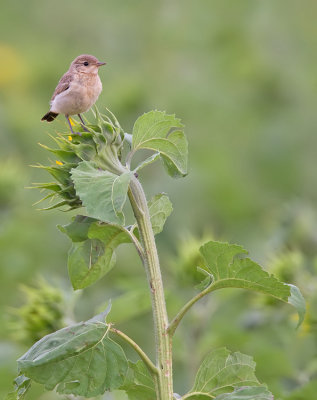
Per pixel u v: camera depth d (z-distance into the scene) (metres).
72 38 22.19
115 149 5.12
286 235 10.90
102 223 5.07
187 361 9.60
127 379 5.26
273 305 9.46
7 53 21.03
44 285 8.48
